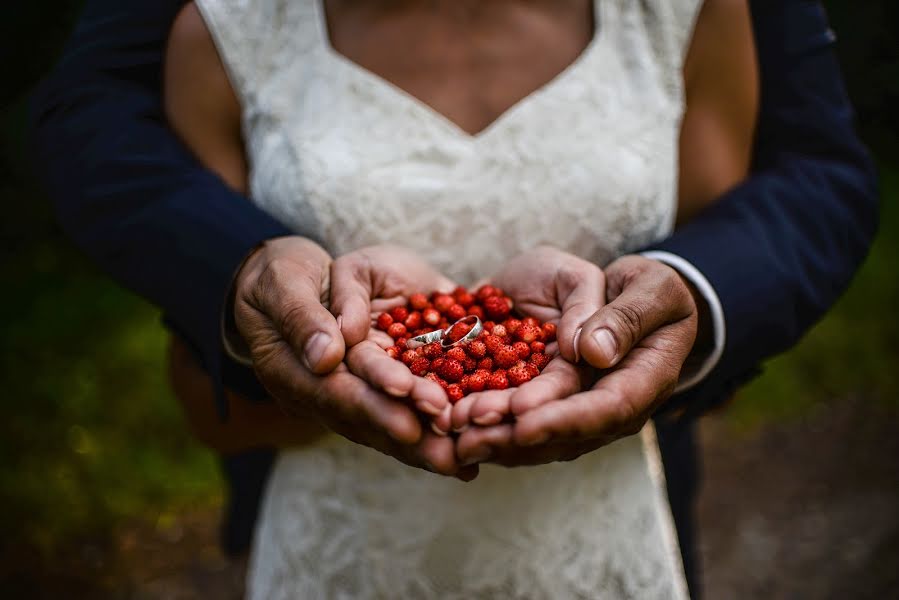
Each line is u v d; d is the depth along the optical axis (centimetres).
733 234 139
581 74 144
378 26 146
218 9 146
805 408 436
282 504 159
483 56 145
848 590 326
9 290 450
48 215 497
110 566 325
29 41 504
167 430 375
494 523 148
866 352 464
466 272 149
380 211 143
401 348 134
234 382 140
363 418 111
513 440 106
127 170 144
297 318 114
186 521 348
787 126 156
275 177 147
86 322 427
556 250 142
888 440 414
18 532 330
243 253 135
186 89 152
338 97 145
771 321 136
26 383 384
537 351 132
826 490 383
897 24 614
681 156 158
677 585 167
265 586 167
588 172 144
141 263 139
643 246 151
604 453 151
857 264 150
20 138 457
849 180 150
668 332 122
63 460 357
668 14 147
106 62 156
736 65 151
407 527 149
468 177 144
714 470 396
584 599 152
